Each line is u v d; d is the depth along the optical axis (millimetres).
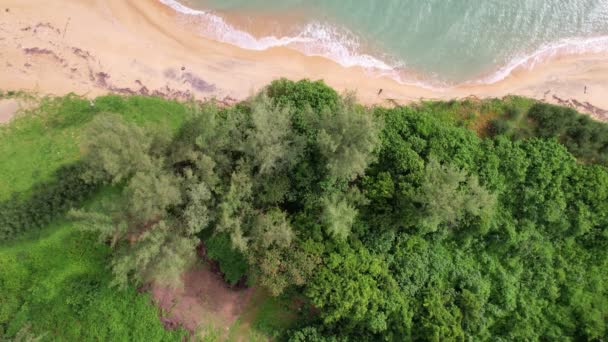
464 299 29078
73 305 28000
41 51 32844
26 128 31531
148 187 24953
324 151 26766
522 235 30859
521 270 31391
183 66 33812
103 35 33625
